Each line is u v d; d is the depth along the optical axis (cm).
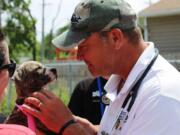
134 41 266
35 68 344
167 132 243
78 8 267
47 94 263
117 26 262
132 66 266
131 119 260
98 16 261
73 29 267
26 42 3431
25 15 3400
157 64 263
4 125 216
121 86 290
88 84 469
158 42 1927
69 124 260
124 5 265
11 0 3356
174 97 246
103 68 268
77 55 270
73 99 475
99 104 459
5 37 229
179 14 1881
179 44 1889
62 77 1305
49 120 259
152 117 247
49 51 4250
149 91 254
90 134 283
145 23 1939
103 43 263
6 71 227
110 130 273
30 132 214
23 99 327
